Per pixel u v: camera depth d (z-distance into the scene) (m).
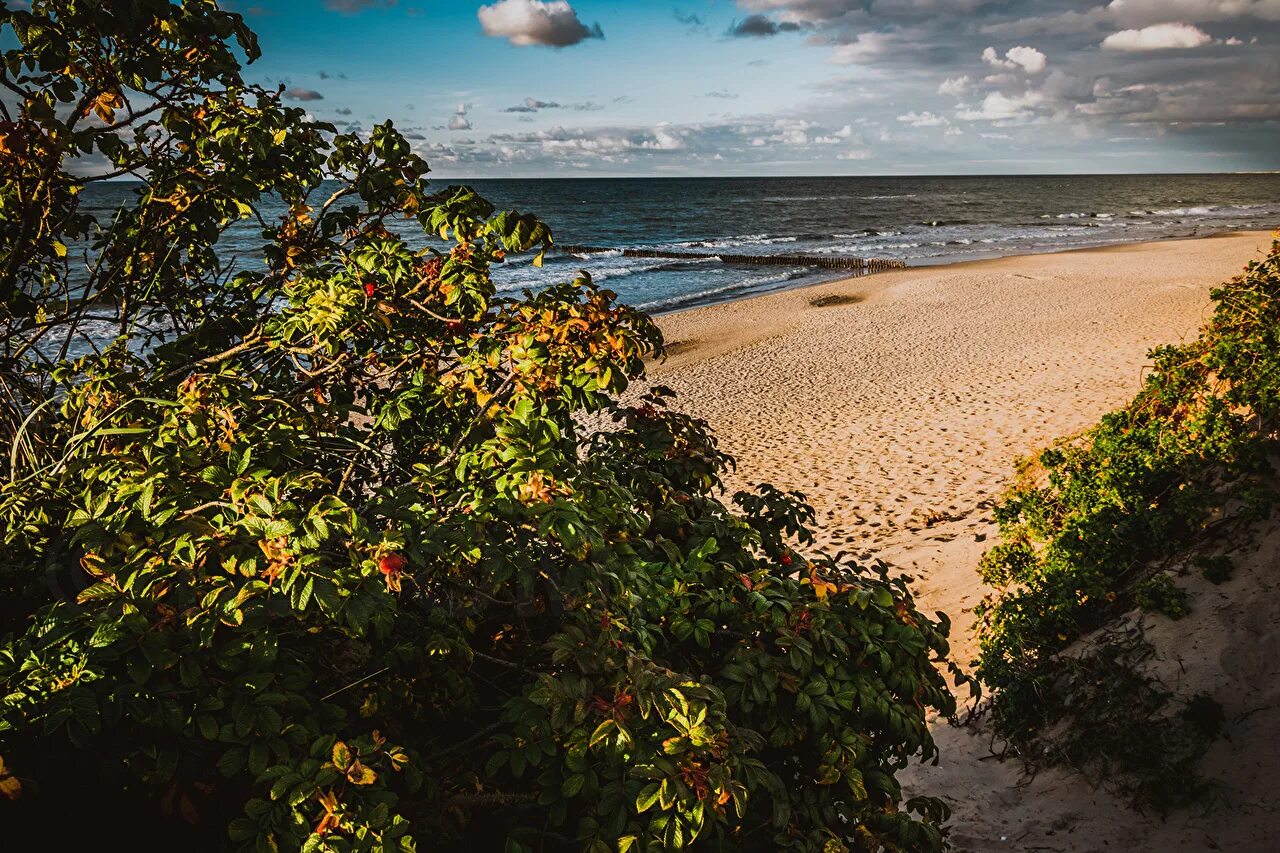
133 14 2.58
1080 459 5.80
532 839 1.94
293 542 1.66
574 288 2.53
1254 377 5.20
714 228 74.25
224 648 1.66
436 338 2.84
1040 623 4.89
